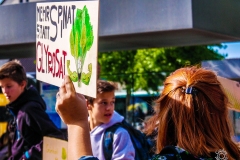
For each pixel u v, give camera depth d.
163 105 2.25
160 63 11.02
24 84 4.83
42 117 4.67
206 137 2.14
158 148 2.24
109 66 11.30
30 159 4.70
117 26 5.20
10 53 7.11
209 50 11.32
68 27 2.54
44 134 4.63
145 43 6.41
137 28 5.09
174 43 6.43
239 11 5.42
